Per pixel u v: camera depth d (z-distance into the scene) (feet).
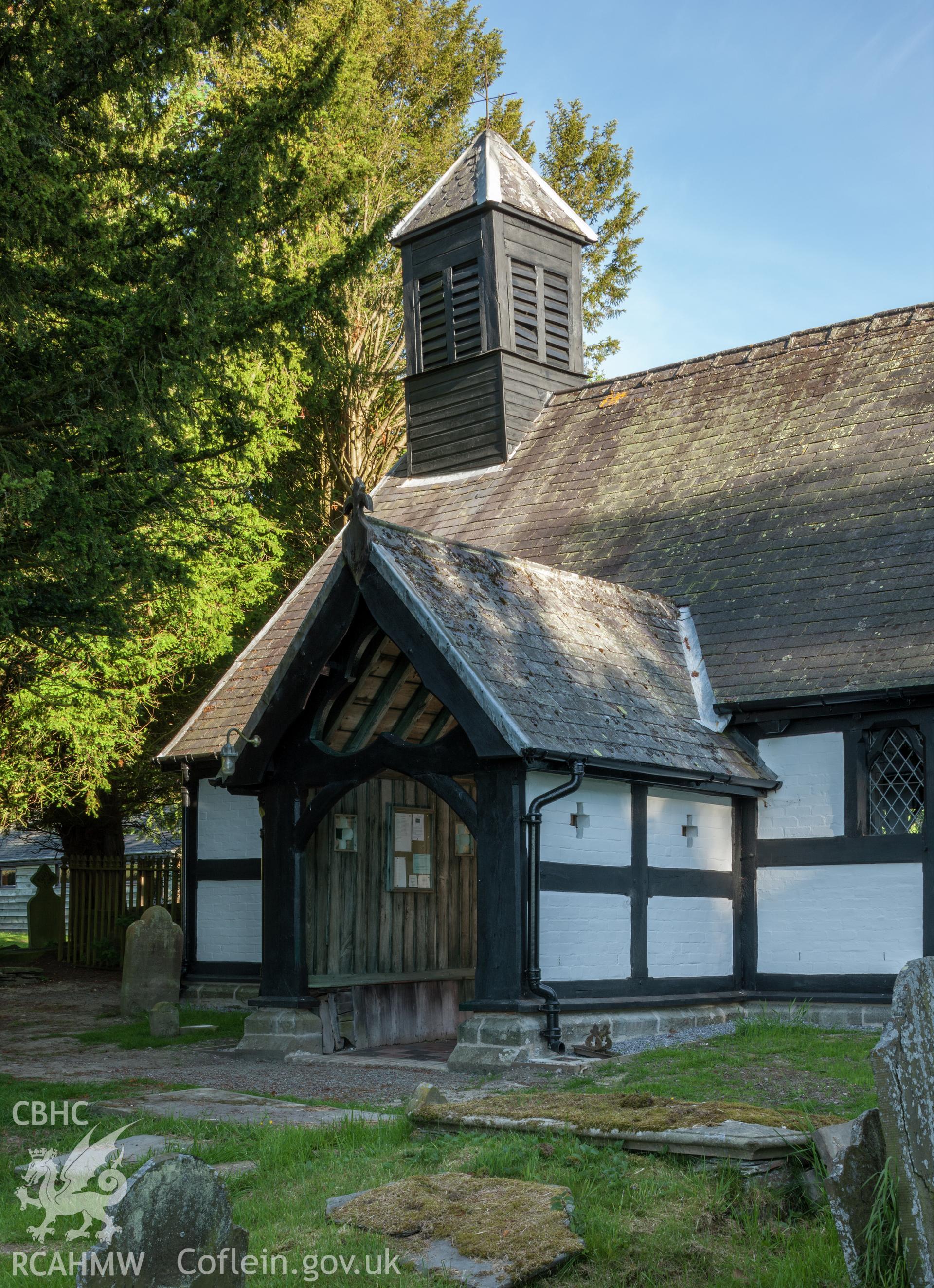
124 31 33.73
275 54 75.66
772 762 46.62
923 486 49.62
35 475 32.30
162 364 32.65
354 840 45.57
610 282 114.42
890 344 57.52
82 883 76.84
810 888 45.37
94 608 36.42
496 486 64.69
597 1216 19.45
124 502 35.09
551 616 43.42
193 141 39.50
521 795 37.06
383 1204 20.38
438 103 106.93
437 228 69.87
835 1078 31.35
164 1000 53.98
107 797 79.46
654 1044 39.01
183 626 63.10
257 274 37.99
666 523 55.77
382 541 39.40
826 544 49.88
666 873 43.29
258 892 55.26
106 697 56.08
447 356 69.36
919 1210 17.17
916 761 44.37
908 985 18.06
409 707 44.39
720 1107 23.21
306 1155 24.17
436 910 48.65
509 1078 33.81
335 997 42.45
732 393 60.95
